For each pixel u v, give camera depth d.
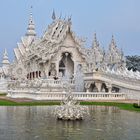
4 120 28.81
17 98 62.84
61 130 23.72
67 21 86.12
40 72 88.81
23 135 21.66
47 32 91.38
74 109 29.56
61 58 86.81
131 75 67.38
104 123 27.58
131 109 41.69
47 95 57.78
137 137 21.44
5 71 124.94
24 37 115.06
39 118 30.22
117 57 93.31
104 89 69.50
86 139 20.61
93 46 87.56
